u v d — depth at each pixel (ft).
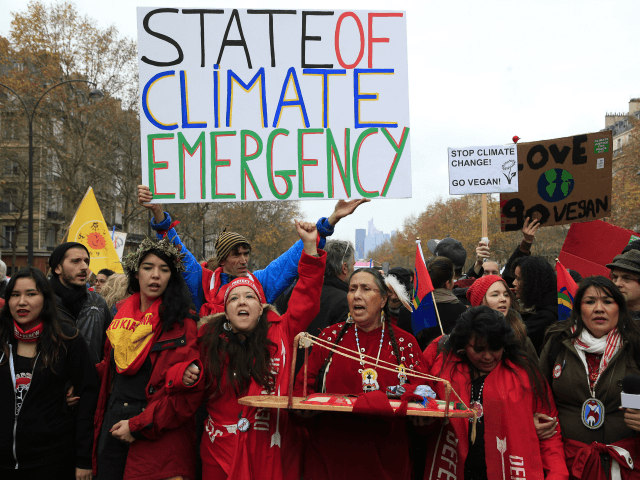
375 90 12.76
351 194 12.60
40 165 105.29
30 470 10.30
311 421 8.92
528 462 8.84
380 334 9.96
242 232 133.90
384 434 8.66
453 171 17.28
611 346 9.53
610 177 17.02
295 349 8.25
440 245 17.74
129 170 103.91
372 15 12.80
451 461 9.02
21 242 138.10
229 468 9.30
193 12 12.59
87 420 10.59
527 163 17.62
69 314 13.46
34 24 95.25
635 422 8.54
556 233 119.85
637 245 13.80
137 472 9.51
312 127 12.67
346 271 14.38
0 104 98.37
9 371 10.39
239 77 12.61
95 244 26.84
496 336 9.08
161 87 12.53
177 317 10.27
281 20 12.72
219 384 9.59
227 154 12.57
